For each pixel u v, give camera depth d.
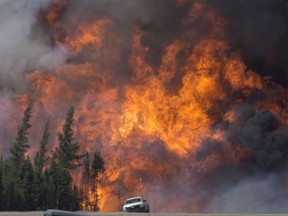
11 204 68.88
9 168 80.00
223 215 34.69
